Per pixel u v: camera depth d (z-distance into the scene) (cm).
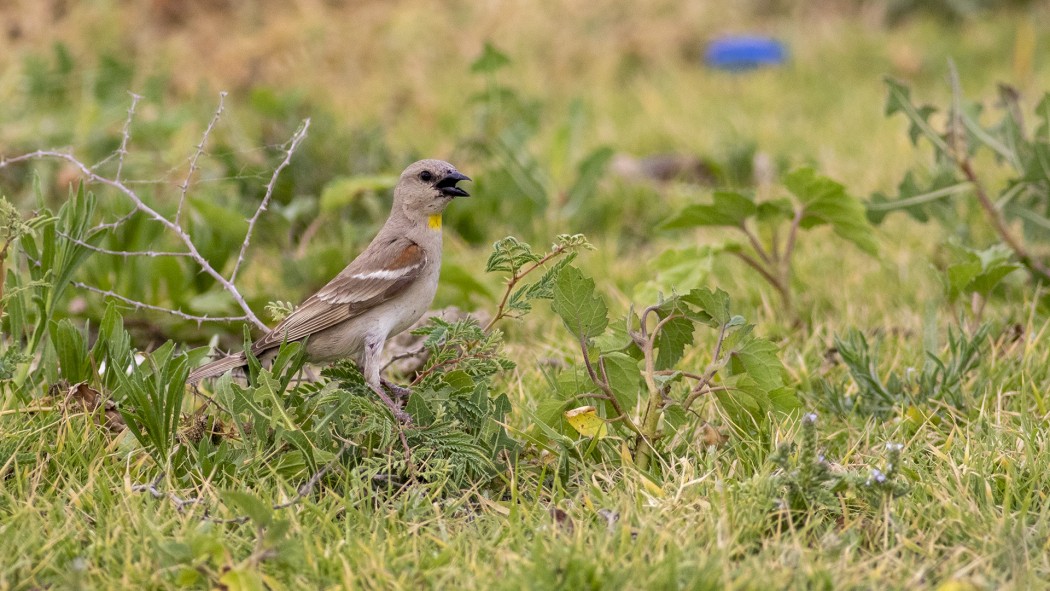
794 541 687
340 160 1602
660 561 654
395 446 818
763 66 2488
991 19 2695
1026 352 966
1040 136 1166
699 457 819
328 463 777
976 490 764
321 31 2502
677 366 991
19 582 668
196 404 918
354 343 946
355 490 757
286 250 1396
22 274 963
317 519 732
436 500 779
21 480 771
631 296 1265
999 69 2325
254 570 658
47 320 932
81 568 660
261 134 1656
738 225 1152
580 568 638
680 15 2744
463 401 824
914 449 836
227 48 2450
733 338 839
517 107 1741
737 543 696
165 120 1708
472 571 668
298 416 832
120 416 860
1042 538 697
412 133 2008
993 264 1041
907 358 1009
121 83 1936
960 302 1101
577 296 817
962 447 823
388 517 736
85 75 2084
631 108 2197
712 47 2533
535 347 1112
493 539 707
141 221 1188
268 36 2491
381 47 2495
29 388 905
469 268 1390
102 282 1184
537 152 1844
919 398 928
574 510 744
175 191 1506
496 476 814
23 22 2528
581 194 1568
